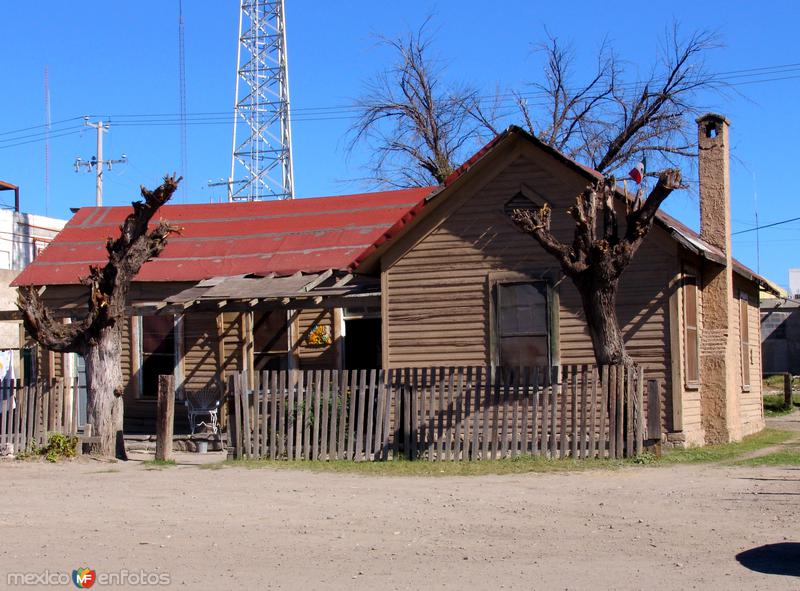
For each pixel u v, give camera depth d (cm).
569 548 865
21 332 2402
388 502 1127
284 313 2141
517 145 1716
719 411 1736
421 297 1769
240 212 2408
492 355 1716
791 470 1316
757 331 2286
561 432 1459
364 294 1814
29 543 920
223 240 2280
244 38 4359
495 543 892
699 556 824
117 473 1441
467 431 1498
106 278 1684
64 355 2312
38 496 1210
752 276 1984
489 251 1734
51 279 2255
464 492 1190
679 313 1623
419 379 1591
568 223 1689
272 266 2144
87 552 880
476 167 1728
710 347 1759
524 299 1709
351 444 1539
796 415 2759
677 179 1404
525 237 1714
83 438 1647
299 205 2403
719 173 1803
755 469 1334
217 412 2116
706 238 1794
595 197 1467
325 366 2094
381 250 1789
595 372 1449
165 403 1625
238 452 1588
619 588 727
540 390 1500
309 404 1570
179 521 1026
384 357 1780
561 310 1684
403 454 1523
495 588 733
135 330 2212
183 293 1986
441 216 1766
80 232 2412
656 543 875
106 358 1684
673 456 1468
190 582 768
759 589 717
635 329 1636
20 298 1658
